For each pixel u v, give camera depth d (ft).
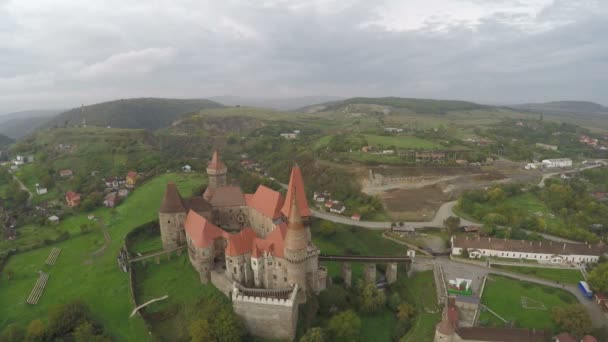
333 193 569.23
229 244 260.62
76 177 597.11
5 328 256.93
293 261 250.16
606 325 255.50
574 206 465.47
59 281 316.81
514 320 262.67
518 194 531.50
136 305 270.67
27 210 504.02
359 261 337.52
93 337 231.91
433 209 502.38
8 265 349.61
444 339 241.14
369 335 273.95
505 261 347.36
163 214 331.36
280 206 324.60
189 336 238.27
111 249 368.48
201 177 598.34
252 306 239.30
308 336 230.07
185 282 292.20
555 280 313.12
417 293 319.47
